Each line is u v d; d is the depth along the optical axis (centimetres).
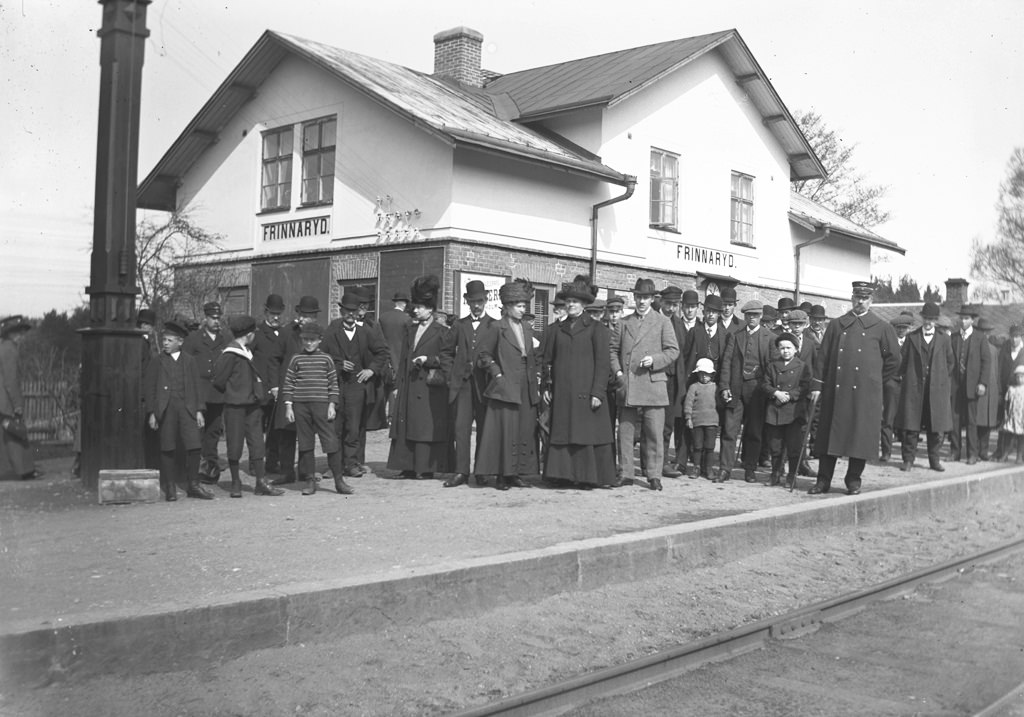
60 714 450
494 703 484
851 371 1055
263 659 531
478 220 1762
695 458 1256
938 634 653
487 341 1044
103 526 768
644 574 752
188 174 2191
